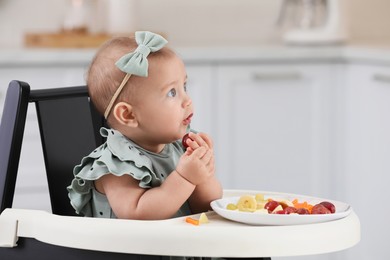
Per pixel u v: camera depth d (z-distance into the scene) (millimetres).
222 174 3400
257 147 3428
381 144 3189
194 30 3881
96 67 1593
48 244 1476
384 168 3172
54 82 3211
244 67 3373
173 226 1380
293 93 3441
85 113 1747
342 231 1413
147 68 1522
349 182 3443
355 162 3395
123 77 1547
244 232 1361
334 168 3504
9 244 1484
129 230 1378
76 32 3494
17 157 1582
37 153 3135
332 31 3594
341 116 3479
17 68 3172
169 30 3854
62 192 1689
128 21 3545
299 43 3605
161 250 1360
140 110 1555
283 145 3455
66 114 1713
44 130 1669
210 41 3887
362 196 3352
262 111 3416
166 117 1556
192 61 3318
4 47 3471
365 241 3328
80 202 1567
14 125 1572
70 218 1438
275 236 1363
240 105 3393
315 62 3436
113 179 1514
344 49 3410
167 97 1558
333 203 1585
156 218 1476
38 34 3467
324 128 3477
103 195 1554
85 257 1449
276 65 3408
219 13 3900
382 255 3207
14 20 3705
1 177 1572
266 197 1693
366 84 3295
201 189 1569
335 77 3463
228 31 3922
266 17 3941
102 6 3676
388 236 3160
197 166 1478
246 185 3438
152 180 1519
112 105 1579
